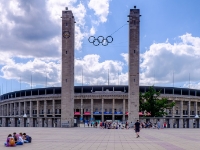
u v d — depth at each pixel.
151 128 74.94
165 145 30.88
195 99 139.62
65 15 81.31
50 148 27.39
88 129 68.38
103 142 33.91
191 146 29.88
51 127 78.31
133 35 80.56
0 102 169.62
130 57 80.38
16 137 30.62
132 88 79.69
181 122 80.94
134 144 31.81
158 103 96.12
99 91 127.62
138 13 81.00
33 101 139.88
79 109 129.12
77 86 133.88
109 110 127.94
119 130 64.25
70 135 45.62
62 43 80.81
